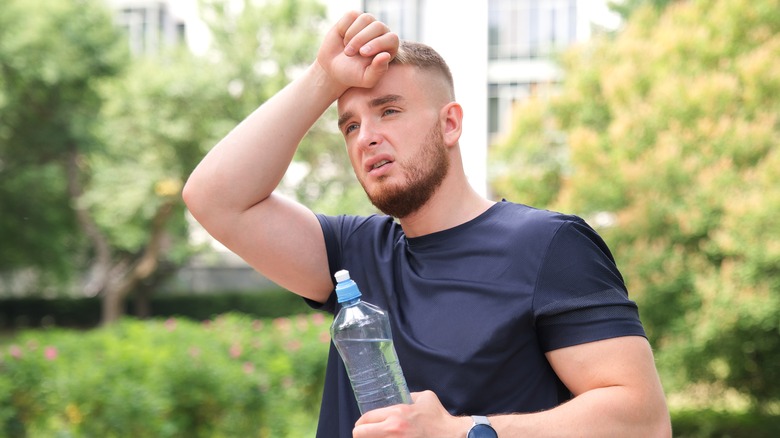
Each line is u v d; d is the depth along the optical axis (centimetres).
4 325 2330
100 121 1805
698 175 751
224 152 175
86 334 705
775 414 795
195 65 1606
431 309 160
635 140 793
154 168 1647
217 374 528
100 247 1897
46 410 490
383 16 1698
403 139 161
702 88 775
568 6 1772
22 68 1741
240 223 175
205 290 2400
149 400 486
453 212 167
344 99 167
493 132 1773
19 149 1908
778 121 777
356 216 189
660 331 744
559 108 916
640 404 147
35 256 2039
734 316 702
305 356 640
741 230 702
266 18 1614
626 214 758
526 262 156
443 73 168
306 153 1493
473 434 139
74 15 1805
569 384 153
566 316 152
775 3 812
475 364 153
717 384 794
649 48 866
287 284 184
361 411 148
